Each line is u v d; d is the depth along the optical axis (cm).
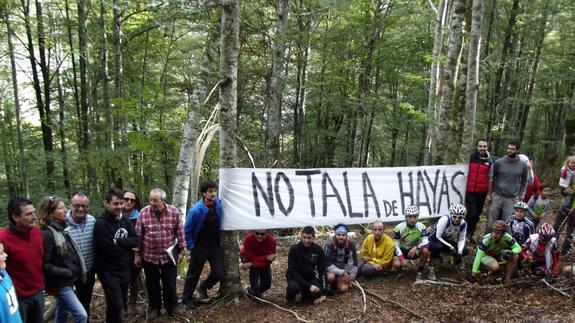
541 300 525
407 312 511
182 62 1509
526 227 601
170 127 1062
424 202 671
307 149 2180
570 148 1190
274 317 507
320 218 605
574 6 1552
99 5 1302
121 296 465
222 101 541
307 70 1786
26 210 358
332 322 490
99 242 452
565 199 717
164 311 538
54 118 1633
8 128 1706
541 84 2186
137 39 1399
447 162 838
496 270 575
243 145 827
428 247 589
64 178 1526
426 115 946
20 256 363
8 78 1700
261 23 1279
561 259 664
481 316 492
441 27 1015
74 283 433
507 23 1659
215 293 613
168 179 1220
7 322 297
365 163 1919
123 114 853
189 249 519
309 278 557
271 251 560
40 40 1415
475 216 687
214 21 705
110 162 925
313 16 1453
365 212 634
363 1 1392
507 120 2017
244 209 555
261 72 1470
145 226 491
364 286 596
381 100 1628
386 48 1416
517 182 640
